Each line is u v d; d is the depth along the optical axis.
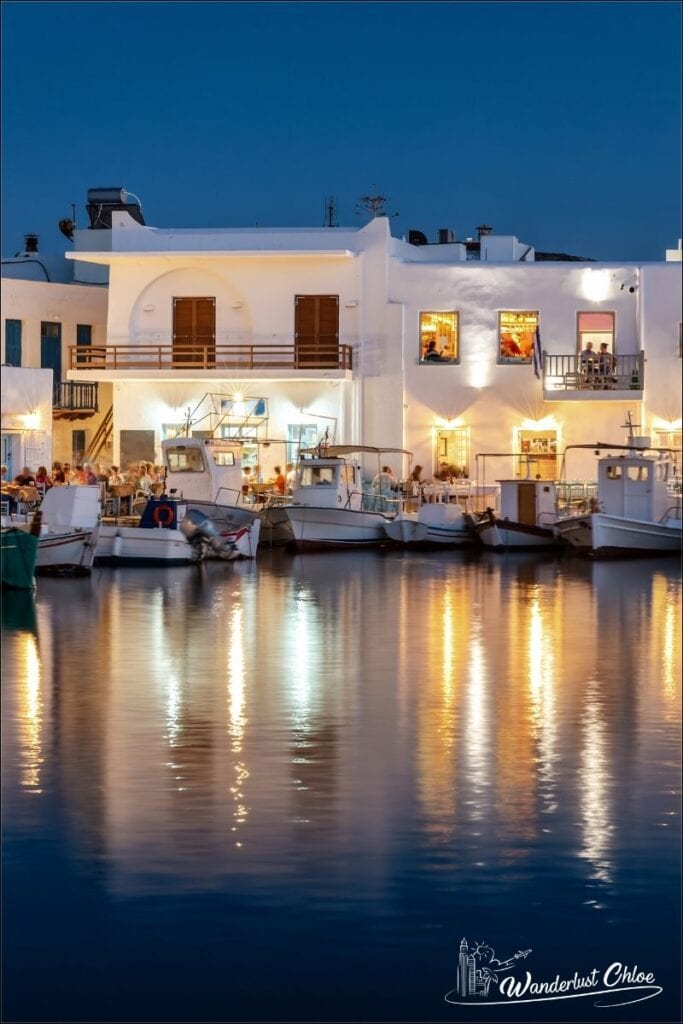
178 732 25.28
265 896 17.88
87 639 35.28
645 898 17.95
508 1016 15.87
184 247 68.69
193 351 68.38
